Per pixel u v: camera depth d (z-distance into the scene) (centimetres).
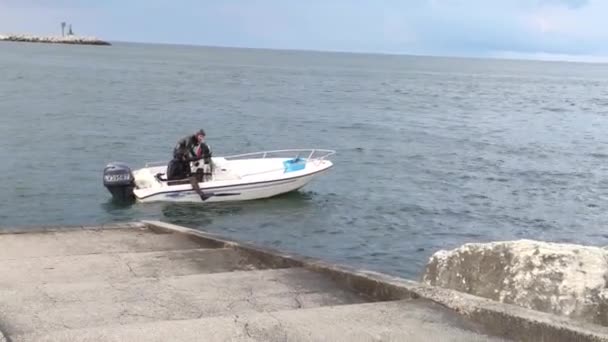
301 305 478
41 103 4275
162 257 659
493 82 10888
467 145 3244
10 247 711
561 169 2609
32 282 542
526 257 434
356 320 408
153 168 1923
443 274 488
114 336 369
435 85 9069
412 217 1747
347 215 1748
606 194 2136
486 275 454
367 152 2888
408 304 443
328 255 1397
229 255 676
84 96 4906
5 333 389
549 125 4444
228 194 1811
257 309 461
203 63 13125
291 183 1892
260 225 1630
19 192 1872
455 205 1902
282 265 631
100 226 847
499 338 385
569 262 420
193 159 1778
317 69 12925
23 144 2689
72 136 2961
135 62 11662
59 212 1684
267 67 12688
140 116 3844
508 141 3475
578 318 397
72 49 17138
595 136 3878
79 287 502
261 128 3572
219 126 3572
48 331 387
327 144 3092
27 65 8494
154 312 444
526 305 418
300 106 4966
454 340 379
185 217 1683
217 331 381
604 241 1580
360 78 10062
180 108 4391
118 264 622
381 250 1440
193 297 485
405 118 4491
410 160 2708
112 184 1753
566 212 1859
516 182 2298
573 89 9725
